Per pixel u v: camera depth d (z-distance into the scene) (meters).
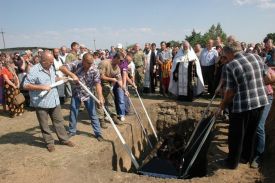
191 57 11.38
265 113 6.35
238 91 5.68
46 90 6.15
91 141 7.38
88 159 6.43
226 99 5.86
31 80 6.18
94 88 7.73
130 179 5.90
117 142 7.74
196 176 7.01
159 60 13.91
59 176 5.63
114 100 9.11
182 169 7.23
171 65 12.87
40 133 7.98
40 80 6.22
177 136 9.76
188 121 10.86
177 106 11.13
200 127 8.21
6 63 10.21
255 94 5.64
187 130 10.84
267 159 6.67
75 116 7.51
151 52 13.94
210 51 11.77
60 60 10.63
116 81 8.52
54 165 5.93
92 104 7.36
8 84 9.80
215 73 11.25
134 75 13.72
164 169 7.14
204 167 7.03
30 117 9.78
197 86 11.48
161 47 14.05
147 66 13.88
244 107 5.65
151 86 14.12
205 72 11.91
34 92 6.29
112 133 8.00
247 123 5.88
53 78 6.46
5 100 10.07
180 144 9.14
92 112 7.37
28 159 6.15
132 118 9.52
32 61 12.32
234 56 5.80
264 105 5.74
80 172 5.91
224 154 7.44
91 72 7.18
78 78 7.15
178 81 11.59
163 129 11.23
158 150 9.00
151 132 10.78
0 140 7.42
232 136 5.95
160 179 5.88
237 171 6.06
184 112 10.98
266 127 8.05
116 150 7.62
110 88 8.58
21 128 8.51
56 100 6.61
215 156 7.34
